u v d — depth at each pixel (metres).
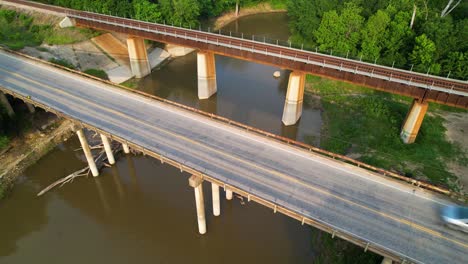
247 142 37.22
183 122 40.88
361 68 47.66
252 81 72.31
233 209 40.78
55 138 52.75
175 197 43.22
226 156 34.81
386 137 49.09
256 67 78.81
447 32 52.34
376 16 59.28
